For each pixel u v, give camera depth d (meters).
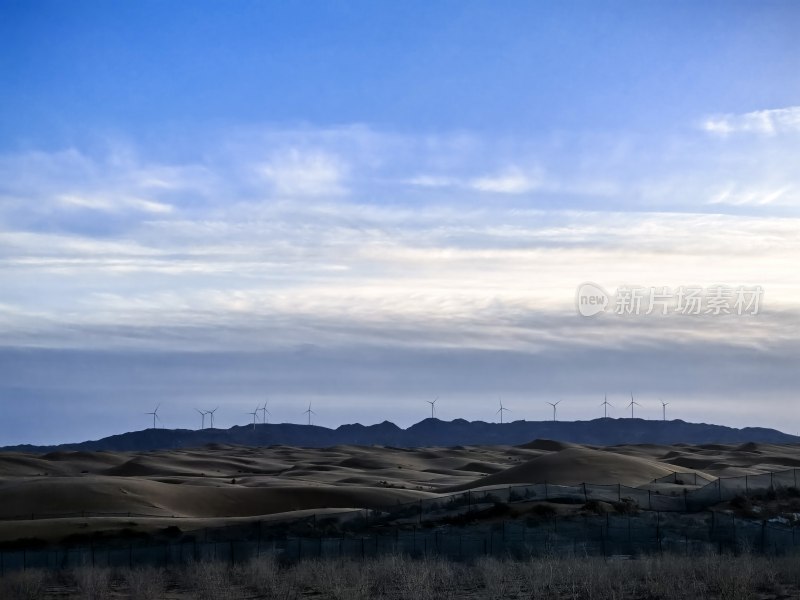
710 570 47.50
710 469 171.38
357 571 52.31
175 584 55.41
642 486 102.19
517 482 127.62
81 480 124.12
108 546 79.31
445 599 44.97
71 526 92.50
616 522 70.62
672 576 46.88
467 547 64.88
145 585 50.16
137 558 68.31
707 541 63.31
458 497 89.69
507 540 66.06
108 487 120.62
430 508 87.44
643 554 56.53
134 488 121.56
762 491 85.25
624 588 45.53
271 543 70.69
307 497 127.81
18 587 51.53
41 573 56.41
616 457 132.38
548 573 48.19
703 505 82.75
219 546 70.94
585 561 53.28
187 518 104.00
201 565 57.25
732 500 81.44
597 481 119.81
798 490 85.56
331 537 77.50
